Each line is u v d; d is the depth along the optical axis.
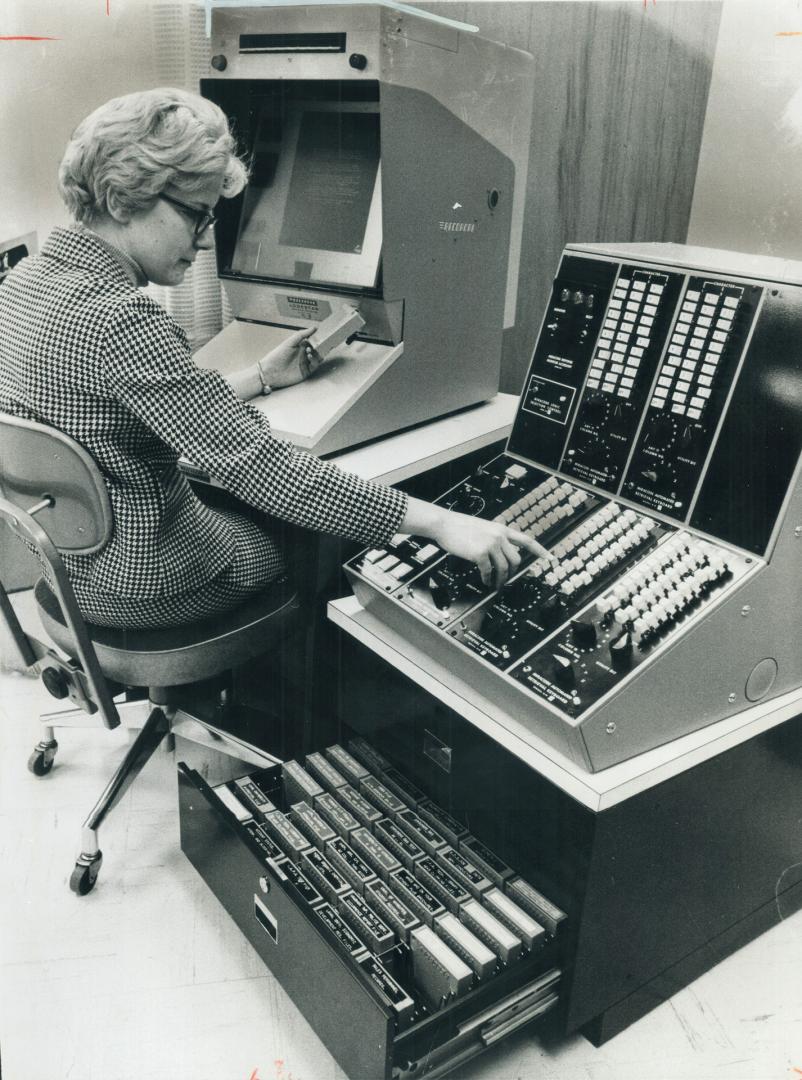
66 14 1.82
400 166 1.49
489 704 1.26
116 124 1.18
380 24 1.38
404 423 1.68
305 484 1.22
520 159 1.77
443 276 1.66
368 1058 1.11
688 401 1.26
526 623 1.23
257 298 1.79
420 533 1.27
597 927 1.19
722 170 1.76
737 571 1.16
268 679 1.93
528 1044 1.30
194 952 1.44
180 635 1.48
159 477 1.33
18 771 1.86
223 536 1.47
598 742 1.09
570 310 1.43
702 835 1.27
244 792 1.51
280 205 1.72
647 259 1.34
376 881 1.31
